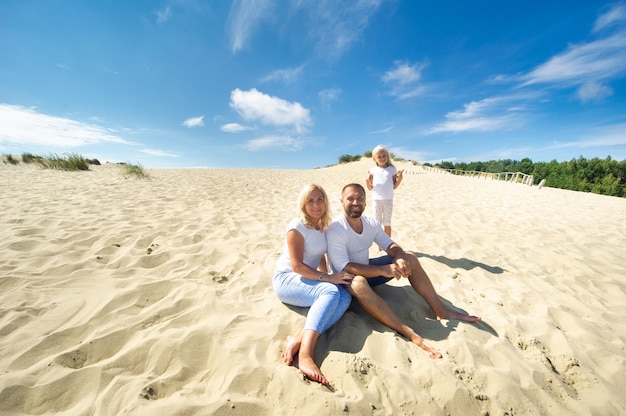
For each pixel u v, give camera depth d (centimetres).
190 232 450
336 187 1268
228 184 1131
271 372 180
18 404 150
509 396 171
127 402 154
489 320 254
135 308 246
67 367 177
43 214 504
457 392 169
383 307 225
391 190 423
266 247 420
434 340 218
